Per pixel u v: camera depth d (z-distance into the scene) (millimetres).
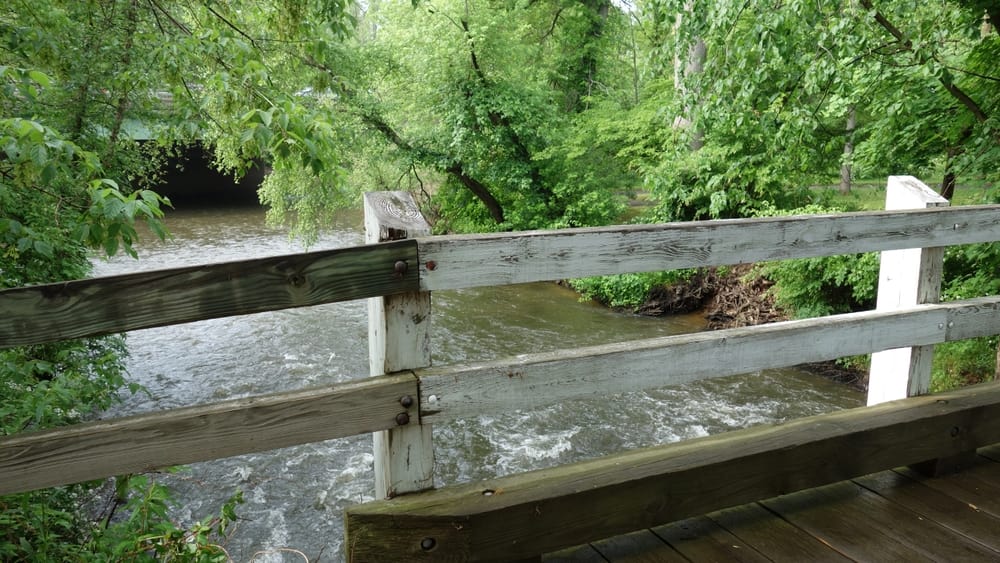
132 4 6035
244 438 1558
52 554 3322
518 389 1834
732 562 1902
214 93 4879
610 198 15992
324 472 6812
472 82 15508
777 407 8398
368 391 1672
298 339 11031
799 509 2201
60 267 6027
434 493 1819
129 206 2783
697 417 8117
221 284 1479
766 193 12219
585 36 20531
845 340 2305
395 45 14789
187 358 10078
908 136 7754
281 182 14039
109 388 4699
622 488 1892
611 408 8414
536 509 1794
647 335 11516
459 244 1723
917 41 6332
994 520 2145
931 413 2381
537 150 16500
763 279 11430
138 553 2973
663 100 14727
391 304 1719
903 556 1939
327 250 1577
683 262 2012
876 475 2455
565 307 13422
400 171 16781
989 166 7016
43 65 4531
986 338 7363
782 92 7598
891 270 2676
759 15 6539
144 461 1479
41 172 2871
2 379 3678
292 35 5391
